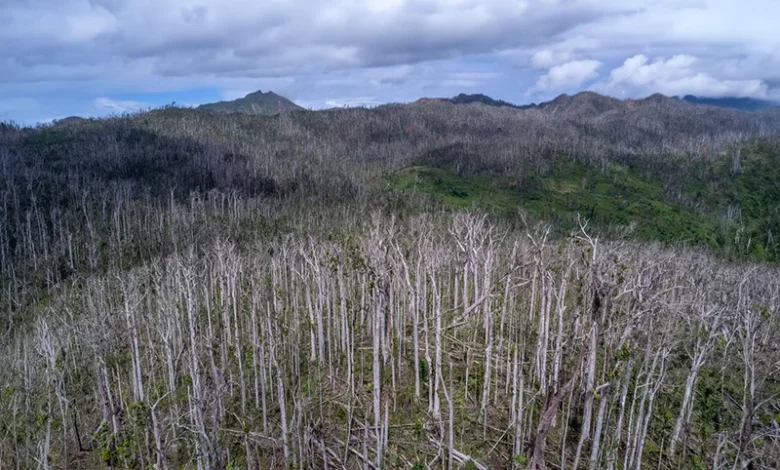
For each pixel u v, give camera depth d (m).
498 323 31.95
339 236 42.81
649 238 105.31
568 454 22.53
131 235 71.94
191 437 22.92
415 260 35.50
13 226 74.25
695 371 22.00
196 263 40.78
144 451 22.47
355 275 33.81
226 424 24.34
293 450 21.09
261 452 22.84
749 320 21.86
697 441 23.28
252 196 98.44
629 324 19.91
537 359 25.75
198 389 20.92
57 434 25.03
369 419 24.47
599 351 26.34
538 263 27.09
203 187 96.38
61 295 52.66
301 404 22.38
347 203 96.38
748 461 19.12
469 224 33.53
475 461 21.23
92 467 23.00
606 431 21.31
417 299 28.81
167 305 31.23
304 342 33.09
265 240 62.28
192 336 23.75
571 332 24.98
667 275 35.03
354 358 30.38
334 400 25.89
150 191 91.25
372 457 22.17
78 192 83.44
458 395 26.41
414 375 28.19
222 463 20.72
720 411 24.73
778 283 40.91
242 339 33.00
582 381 23.38
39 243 70.06
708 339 22.17
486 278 28.14
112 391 27.59
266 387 27.36
